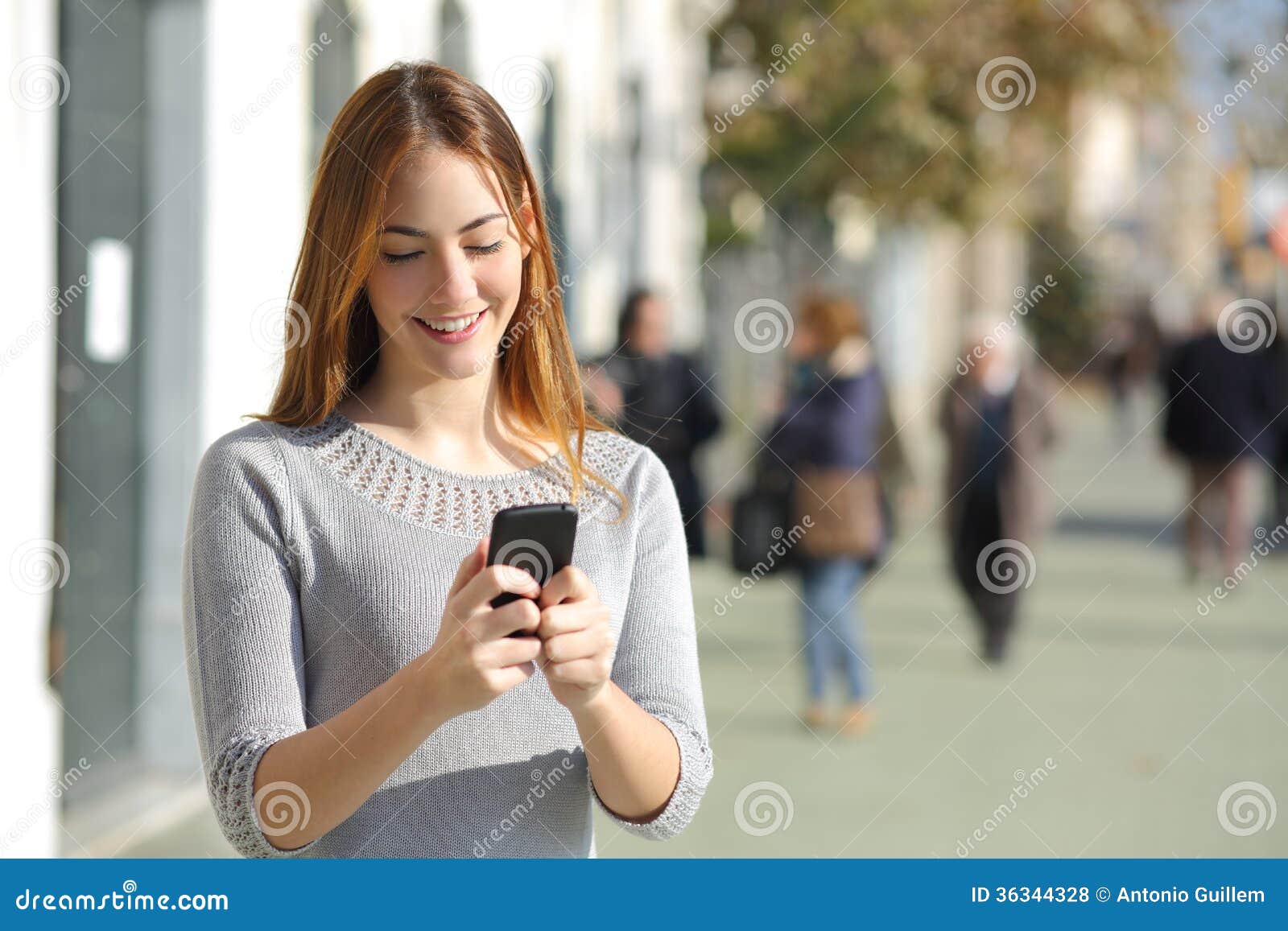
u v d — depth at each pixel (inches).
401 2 1083.9
